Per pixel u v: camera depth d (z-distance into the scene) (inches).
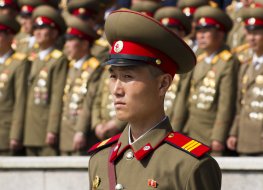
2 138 870.4
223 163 691.4
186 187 334.6
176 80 784.3
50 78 847.1
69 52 831.7
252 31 745.0
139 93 339.9
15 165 771.4
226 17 782.5
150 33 339.9
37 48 935.0
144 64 340.8
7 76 872.3
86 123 808.3
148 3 885.2
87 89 812.0
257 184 686.5
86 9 903.7
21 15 960.3
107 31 353.4
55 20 861.2
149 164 343.6
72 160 752.3
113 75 345.1
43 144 848.3
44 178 764.0
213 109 767.1
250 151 742.5
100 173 359.3
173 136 348.5
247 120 746.8
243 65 764.6
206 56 782.5
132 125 350.3
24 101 866.8
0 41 880.3
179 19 815.7
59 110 834.8
